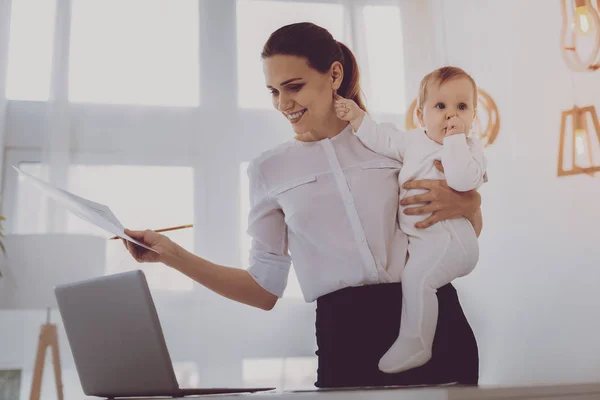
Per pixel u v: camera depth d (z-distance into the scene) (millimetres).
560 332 2814
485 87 3090
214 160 3188
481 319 3029
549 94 2904
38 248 2688
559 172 2758
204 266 1433
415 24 3314
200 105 3223
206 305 3059
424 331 1262
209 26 3281
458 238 1359
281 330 3084
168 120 3195
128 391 1066
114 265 3023
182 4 3285
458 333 1293
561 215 2844
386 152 1408
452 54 3211
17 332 2938
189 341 3031
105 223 1165
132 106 3182
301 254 1363
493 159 3041
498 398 762
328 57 1351
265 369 3057
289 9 3316
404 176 1408
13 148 3072
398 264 1350
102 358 1075
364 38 3287
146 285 995
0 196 3012
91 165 3109
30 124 3105
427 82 1538
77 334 1100
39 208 3027
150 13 3258
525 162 2959
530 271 2922
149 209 3123
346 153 1383
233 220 3156
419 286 1297
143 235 1397
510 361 2939
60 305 1112
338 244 1316
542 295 2881
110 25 3221
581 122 2725
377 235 1327
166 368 1006
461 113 1496
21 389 2910
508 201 2998
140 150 3154
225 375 3027
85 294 1063
